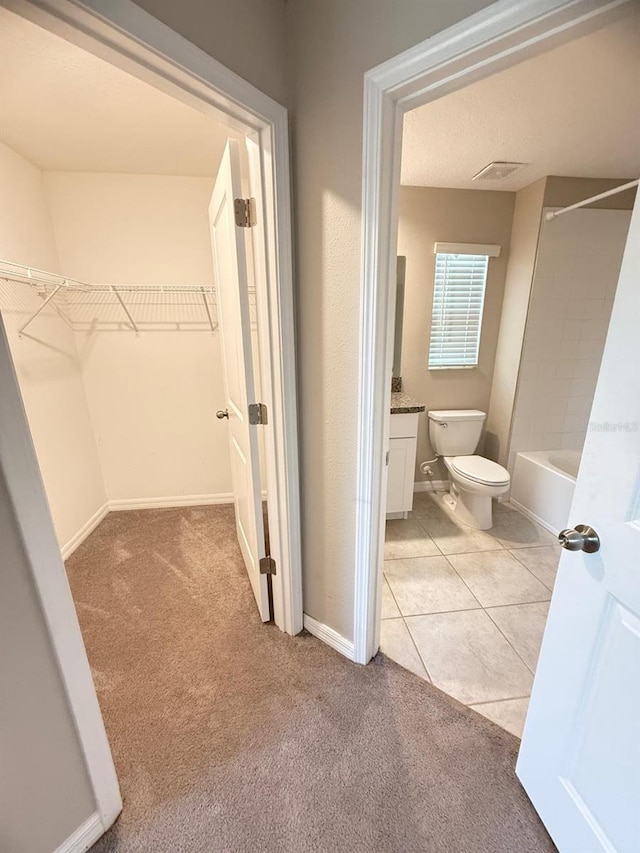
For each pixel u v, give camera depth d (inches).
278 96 44.8
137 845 39.1
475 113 64.6
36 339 84.2
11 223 78.4
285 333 51.2
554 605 36.8
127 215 95.5
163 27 31.7
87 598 76.2
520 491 110.3
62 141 76.0
